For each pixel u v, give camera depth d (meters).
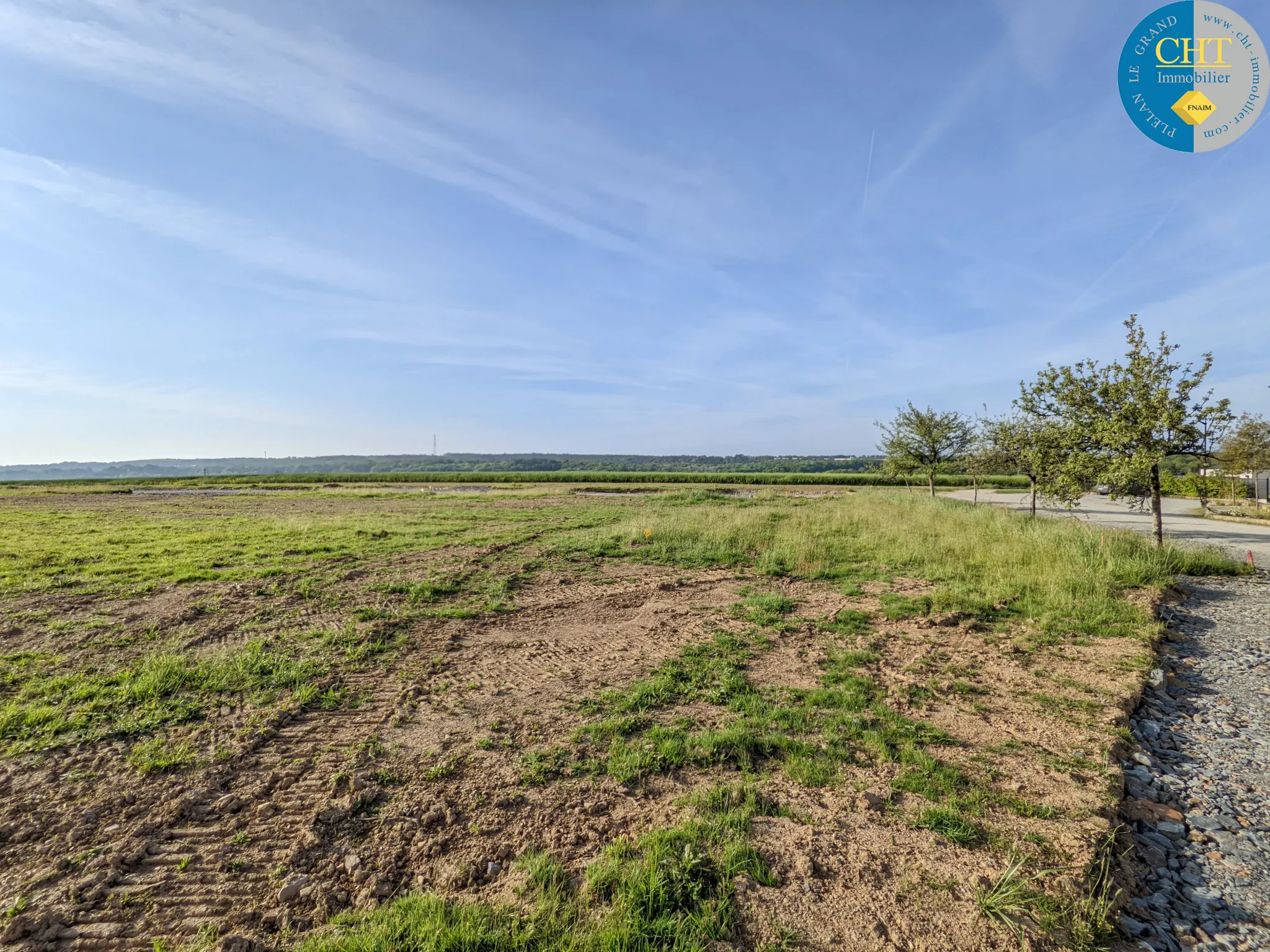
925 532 15.52
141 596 9.48
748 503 27.58
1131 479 12.07
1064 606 8.66
